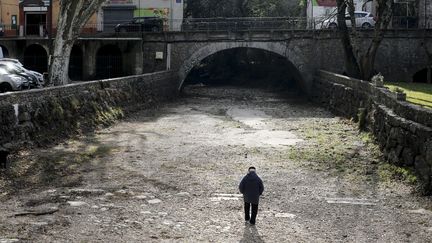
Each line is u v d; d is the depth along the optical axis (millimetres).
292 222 13453
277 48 48000
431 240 12211
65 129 23875
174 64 48438
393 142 20000
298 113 37281
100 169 18656
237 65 71500
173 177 17859
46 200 14625
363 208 14758
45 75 37562
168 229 12617
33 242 11414
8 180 16484
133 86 35812
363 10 54844
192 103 43500
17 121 20219
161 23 50500
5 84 29797
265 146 23906
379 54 46344
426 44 45844
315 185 17266
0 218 12922
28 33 56156
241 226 13008
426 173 16391
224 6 64750
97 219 13164
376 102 25656
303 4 61125
